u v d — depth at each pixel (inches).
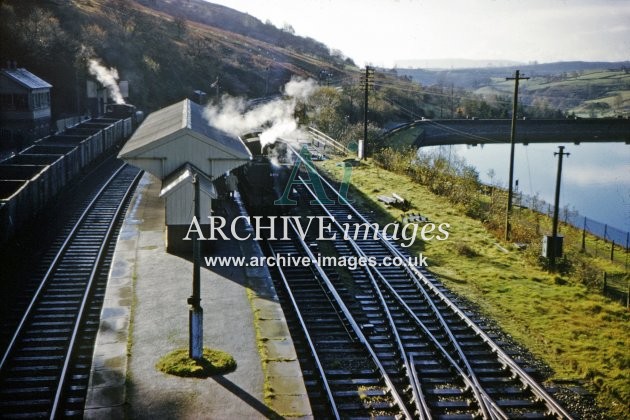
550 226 1178.6
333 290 599.8
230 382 413.4
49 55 2095.2
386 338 518.0
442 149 2928.2
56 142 1214.3
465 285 680.4
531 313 609.0
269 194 884.6
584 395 447.2
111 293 563.5
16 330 489.7
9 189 808.9
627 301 687.1
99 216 893.2
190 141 678.5
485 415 402.3
